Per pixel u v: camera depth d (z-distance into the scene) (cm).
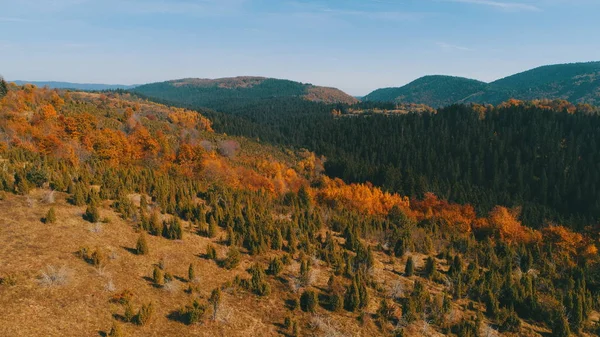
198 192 6769
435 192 11719
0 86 10769
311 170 16050
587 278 5525
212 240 4662
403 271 5044
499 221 8794
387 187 12231
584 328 4231
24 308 2462
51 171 4931
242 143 18650
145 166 8806
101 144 8269
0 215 3572
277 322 3341
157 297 3150
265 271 4156
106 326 2595
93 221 3997
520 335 3916
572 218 10175
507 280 4662
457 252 6209
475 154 15900
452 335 3653
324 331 3309
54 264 3023
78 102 14475
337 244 5581
